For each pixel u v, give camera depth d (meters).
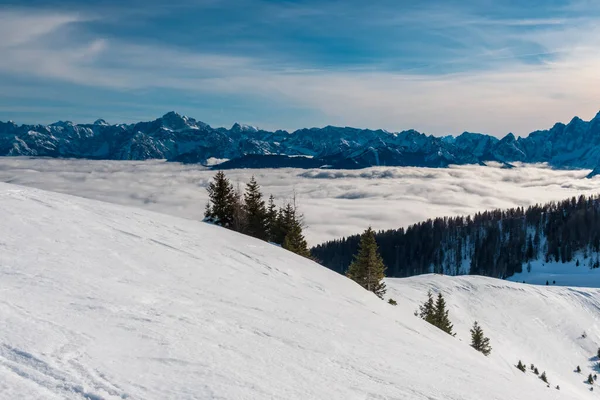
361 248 49.47
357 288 22.27
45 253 11.34
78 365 5.79
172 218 24.17
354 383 8.16
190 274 13.70
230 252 19.44
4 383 4.89
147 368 6.27
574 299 75.69
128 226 18.09
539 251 165.75
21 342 6.02
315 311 13.85
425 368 10.95
